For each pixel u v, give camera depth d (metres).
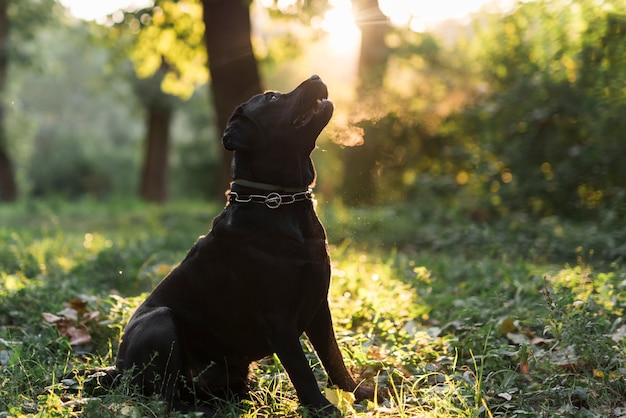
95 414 3.61
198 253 3.97
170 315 3.94
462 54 14.27
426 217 12.17
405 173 14.24
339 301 5.95
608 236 8.21
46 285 6.55
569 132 11.29
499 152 12.01
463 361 4.57
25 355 4.59
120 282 7.24
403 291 6.29
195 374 4.08
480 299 5.98
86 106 62.78
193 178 34.72
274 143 3.78
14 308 5.80
